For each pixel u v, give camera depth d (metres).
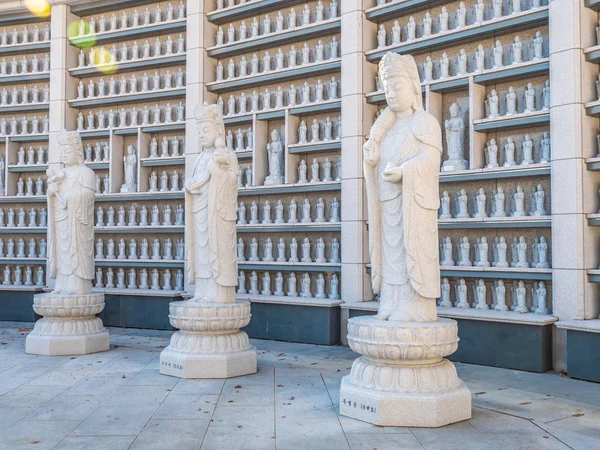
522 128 10.55
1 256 15.77
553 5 9.43
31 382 8.41
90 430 6.24
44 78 15.74
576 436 6.04
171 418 6.65
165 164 14.64
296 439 5.92
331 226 12.15
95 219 15.38
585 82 9.24
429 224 6.71
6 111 16.09
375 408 6.36
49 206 10.97
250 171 13.80
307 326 11.79
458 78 10.82
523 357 9.25
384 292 6.98
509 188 10.64
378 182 7.06
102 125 15.33
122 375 8.84
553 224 9.38
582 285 9.05
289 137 12.91
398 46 11.48
